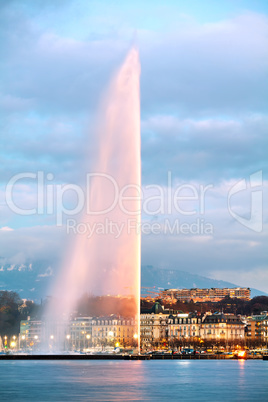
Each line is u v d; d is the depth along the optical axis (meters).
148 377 190.25
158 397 130.75
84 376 194.38
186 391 143.50
